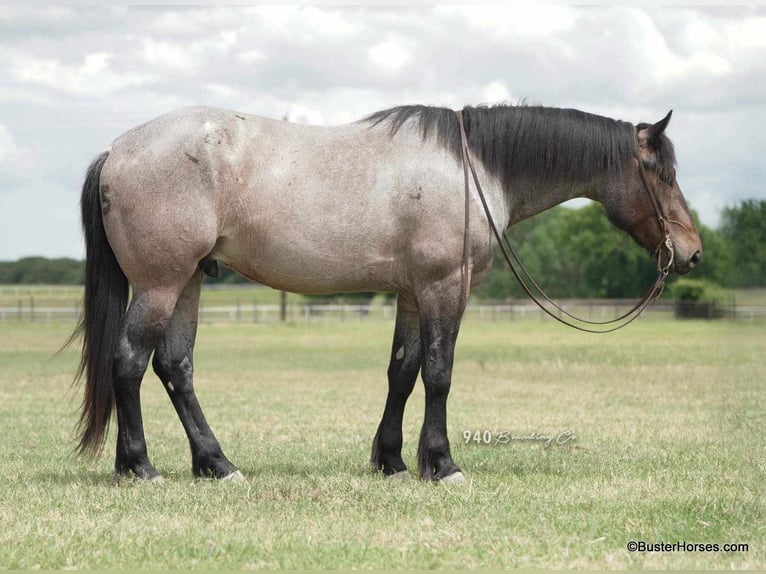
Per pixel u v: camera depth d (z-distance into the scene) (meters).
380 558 5.39
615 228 9.07
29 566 5.26
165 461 8.98
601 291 69.81
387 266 7.46
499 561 5.35
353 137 7.46
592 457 8.90
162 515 6.29
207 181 7.17
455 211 7.36
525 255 71.44
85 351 7.55
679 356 23.27
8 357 25.09
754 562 5.33
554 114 7.86
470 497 6.79
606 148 7.87
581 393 15.75
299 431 11.26
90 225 7.48
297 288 7.61
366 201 7.30
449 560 5.38
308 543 5.67
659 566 5.28
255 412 13.34
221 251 7.49
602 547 5.62
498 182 7.71
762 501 6.66
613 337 32.12
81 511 6.39
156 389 17.45
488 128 7.68
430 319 7.45
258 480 7.49
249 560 5.37
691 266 8.23
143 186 7.18
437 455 7.52
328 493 6.94
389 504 6.61
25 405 14.24
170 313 7.37
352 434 10.97
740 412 11.77
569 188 7.98
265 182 7.25
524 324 42.22
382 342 30.98
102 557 5.41
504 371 20.16
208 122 7.26
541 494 6.96
